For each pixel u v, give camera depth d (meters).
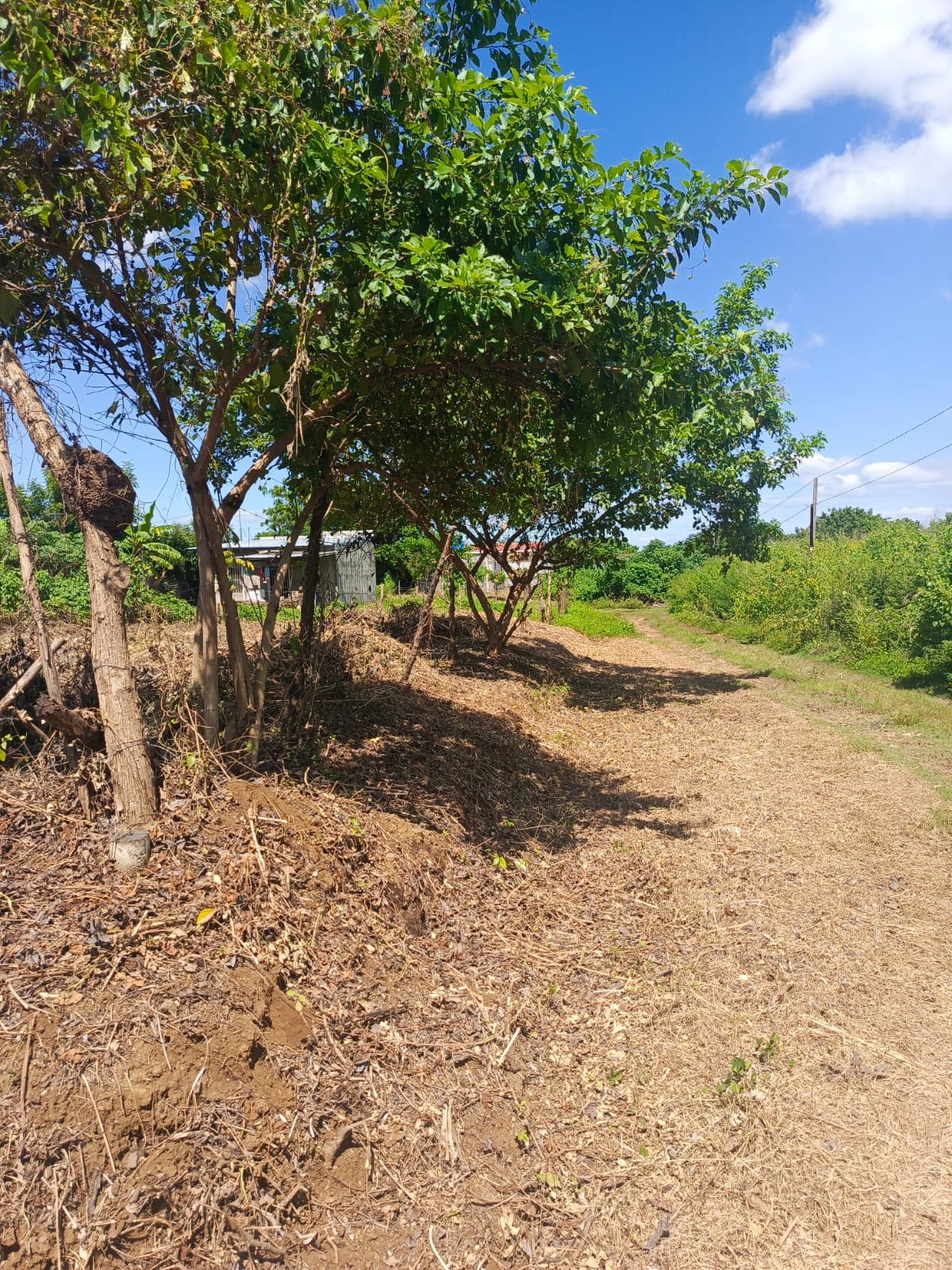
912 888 5.23
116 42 3.59
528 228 4.83
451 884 4.76
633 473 10.95
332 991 3.37
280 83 3.83
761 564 22.61
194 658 4.54
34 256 4.12
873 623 14.38
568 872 5.46
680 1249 2.60
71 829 3.61
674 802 7.18
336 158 3.81
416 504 8.45
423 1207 2.68
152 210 4.07
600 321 4.53
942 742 8.81
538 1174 2.90
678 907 5.03
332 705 6.69
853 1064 3.46
